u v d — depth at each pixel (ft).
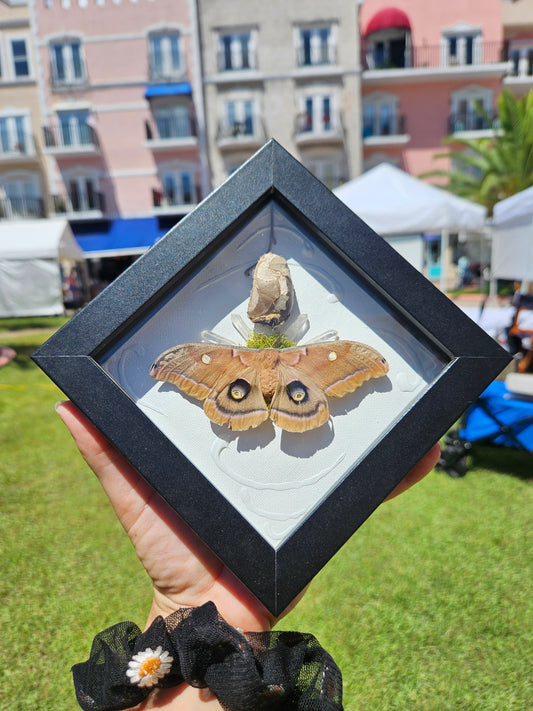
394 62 67.31
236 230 2.84
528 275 17.39
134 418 2.50
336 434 2.72
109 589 8.18
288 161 2.73
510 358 2.62
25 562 8.91
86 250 61.16
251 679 2.23
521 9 69.92
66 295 52.75
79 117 63.10
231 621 2.66
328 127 62.28
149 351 2.73
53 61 61.98
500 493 11.50
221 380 2.66
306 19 60.29
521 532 9.75
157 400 2.69
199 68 60.95
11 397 20.94
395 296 2.66
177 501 2.47
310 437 2.71
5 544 9.48
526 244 17.88
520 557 8.95
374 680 6.49
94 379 2.51
